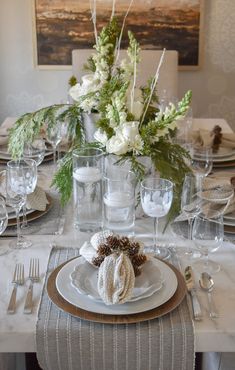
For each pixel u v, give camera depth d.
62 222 1.59
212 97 3.69
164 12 3.45
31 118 1.63
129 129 1.42
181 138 1.94
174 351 1.11
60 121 1.67
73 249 1.43
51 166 2.05
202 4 3.45
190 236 1.49
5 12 3.46
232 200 1.56
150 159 1.52
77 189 1.52
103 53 1.57
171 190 1.36
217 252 1.42
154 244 1.42
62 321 1.12
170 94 2.94
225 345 1.12
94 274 1.23
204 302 1.20
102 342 1.10
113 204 1.51
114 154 1.50
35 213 1.61
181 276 1.25
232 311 1.17
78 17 3.45
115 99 1.42
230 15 3.50
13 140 1.65
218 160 2.04
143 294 1.14
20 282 1.26
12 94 3.66
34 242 1.47
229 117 3.74
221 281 1.28
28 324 1.12
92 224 1.54
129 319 1.11
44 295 1.21
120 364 1.12
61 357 1.12
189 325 1.12
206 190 1.61
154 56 2.92
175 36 3.50
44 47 3.53
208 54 3.58
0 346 1.12
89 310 1.12
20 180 1.43
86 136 1.69
